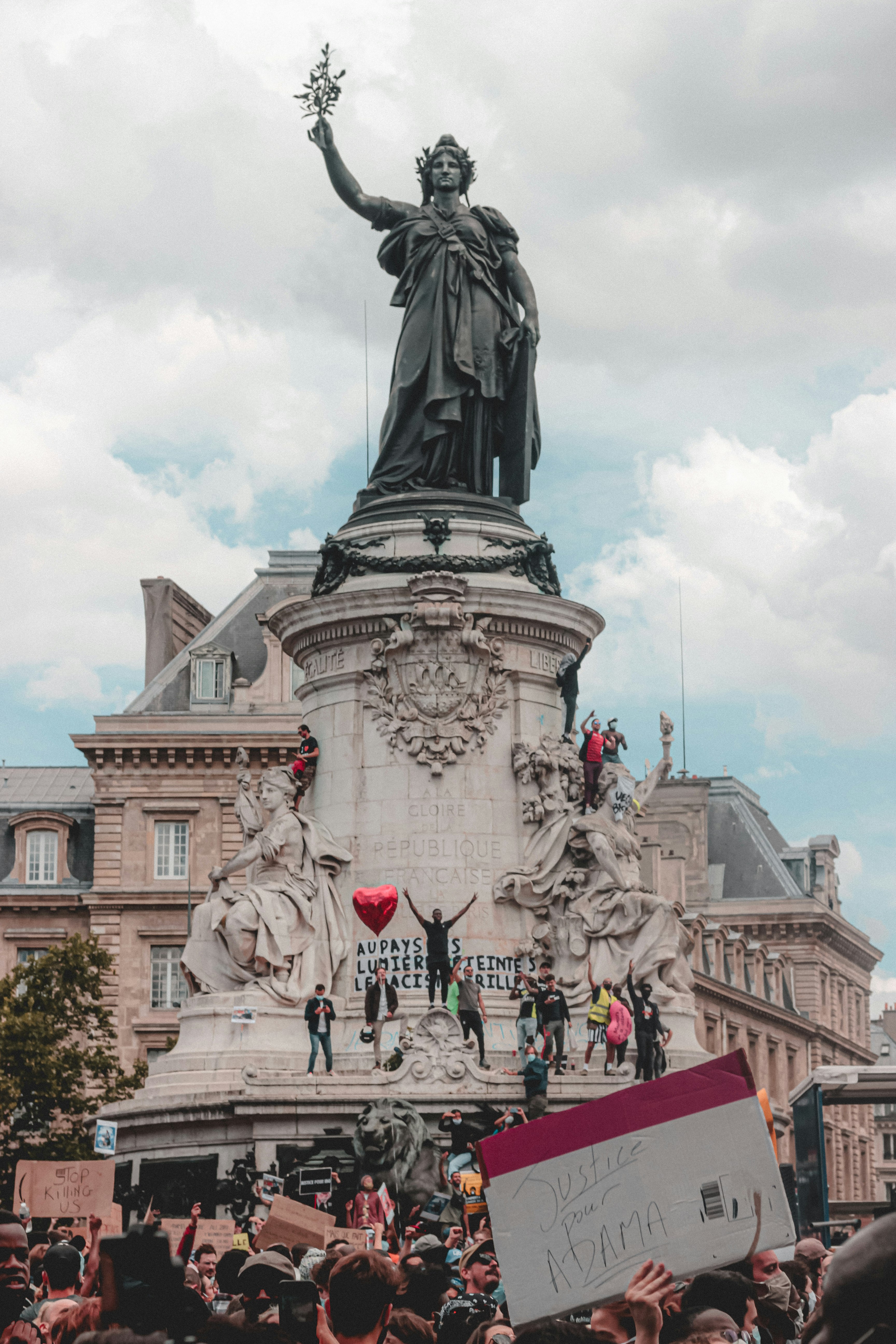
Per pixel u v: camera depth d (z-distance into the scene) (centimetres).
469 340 4156
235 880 4662
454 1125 3056
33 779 8425
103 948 6531
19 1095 5728
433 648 3897
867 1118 10444
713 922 8525
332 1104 3341
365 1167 3112
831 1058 9888
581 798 3894
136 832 7794
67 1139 5734
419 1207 2886
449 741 3859
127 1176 3522
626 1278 963
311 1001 3447
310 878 3769
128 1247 609
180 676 8056
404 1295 1302
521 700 3925
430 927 3516
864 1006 10850
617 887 3766
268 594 8269
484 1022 3647
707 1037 8031
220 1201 3316
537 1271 975
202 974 3700
